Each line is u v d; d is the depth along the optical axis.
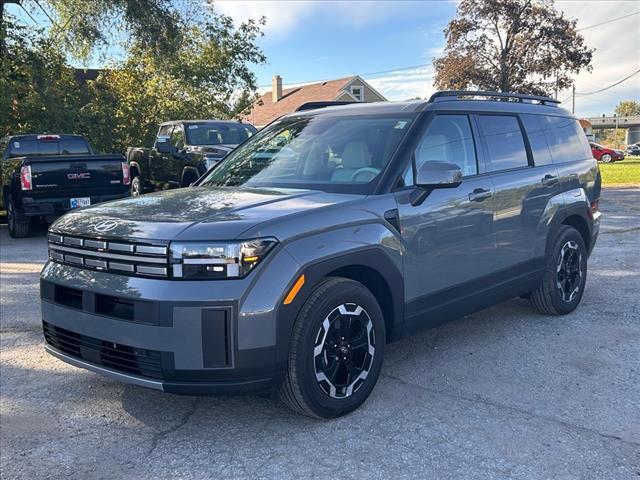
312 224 3.54
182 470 3.25
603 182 22.77
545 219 5.44
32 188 10.45
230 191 4.26
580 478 3.12
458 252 4.50
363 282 4.04
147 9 19.77
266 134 5.39
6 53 16.61
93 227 3.57
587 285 7.00
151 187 14.93
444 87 46.38
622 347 4.98
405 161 4.23
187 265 3.22
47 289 3.80
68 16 20.48
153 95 20.36
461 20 45.06
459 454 3.36
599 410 3.88
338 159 4.48
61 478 3.19
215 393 3.29
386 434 3.59
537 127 5.68
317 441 3.52
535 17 44.28
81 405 4.05
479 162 4.87
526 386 4.25
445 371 4.54
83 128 17.75
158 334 3.22
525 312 6.00
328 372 3.64
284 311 3.35
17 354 5.02
